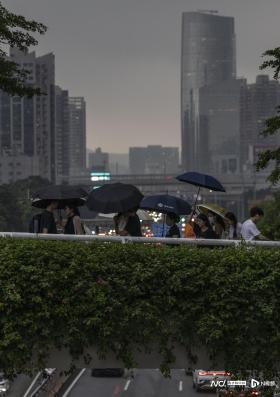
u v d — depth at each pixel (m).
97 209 16.67
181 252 13.44
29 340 13.16
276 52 20.30
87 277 13.14
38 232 17.31
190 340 13.41
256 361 13.38
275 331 13.29
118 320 13.16
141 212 25.52
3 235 14.41
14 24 25.72
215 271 13.25
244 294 13.25
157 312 13.16
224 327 13.13
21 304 13.00
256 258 13.38
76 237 14.39
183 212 19.42
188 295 13.30
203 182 20.02
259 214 18.30
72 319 13.02
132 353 13.73
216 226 19.73
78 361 13.67
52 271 13.02
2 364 13.27
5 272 12.97
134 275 13.16
